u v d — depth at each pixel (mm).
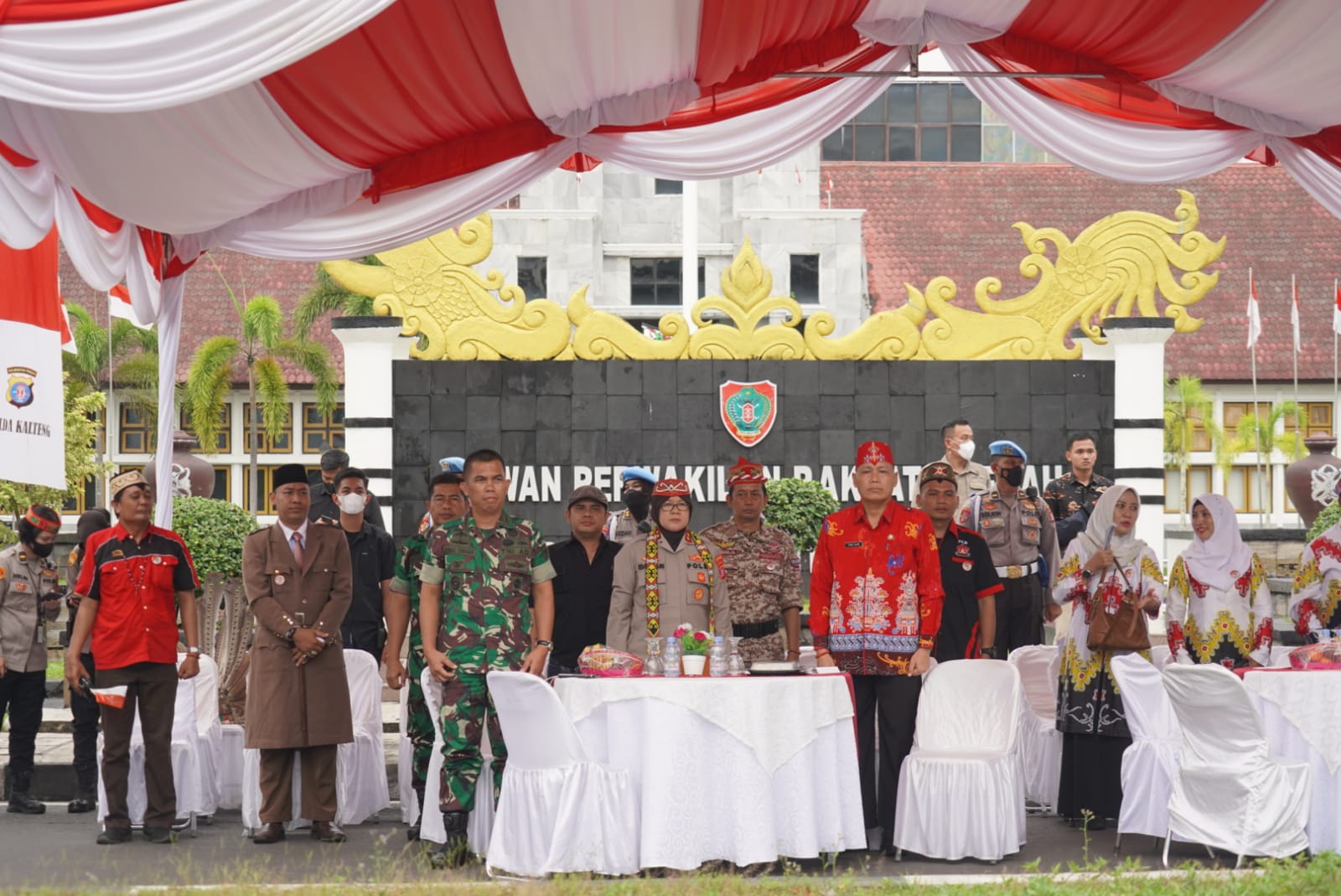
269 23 7062
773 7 8742
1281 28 8945
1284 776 8391
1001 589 10055
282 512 9656
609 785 8203
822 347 18062
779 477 17891
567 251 35750
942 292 18141
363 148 9586
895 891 7605
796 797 8406
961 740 9367
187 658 9875
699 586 8938
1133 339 17969
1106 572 9680
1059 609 11609
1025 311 18156
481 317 17906
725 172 10578
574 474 17875
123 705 9469
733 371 18031
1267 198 43594
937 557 9203
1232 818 8414
